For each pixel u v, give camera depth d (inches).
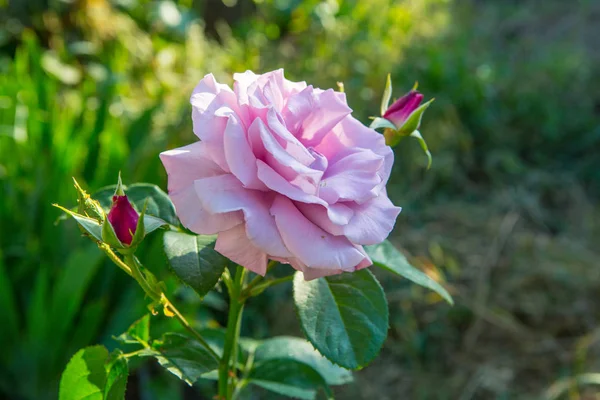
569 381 36.4
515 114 58.8
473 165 55.0
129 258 13.6
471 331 40.3
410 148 50.5
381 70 50.9
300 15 56.2
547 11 77.9
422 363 38.9
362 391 37.0
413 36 59.7
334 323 14.4
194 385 32.6
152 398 31.0
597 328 40.8
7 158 35.0
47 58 44.4
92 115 38.0
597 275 44.1
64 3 48.6
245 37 54.8
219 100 12.8
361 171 13.0
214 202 12.1
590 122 58.5
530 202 51.2
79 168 34.5
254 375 18.1
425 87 53.9
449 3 69.5
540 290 43.1
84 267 27.9
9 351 29.3
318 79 47.8
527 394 36.9
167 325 27.5
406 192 49.5
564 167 57.2
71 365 15.1
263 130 12.3
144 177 32.5
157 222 13.8
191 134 38.7
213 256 13.9
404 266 15.9
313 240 12.4
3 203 31.9
